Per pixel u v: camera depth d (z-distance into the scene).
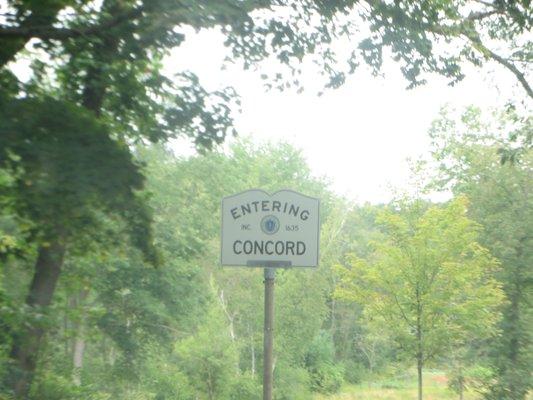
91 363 26.70
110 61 10.02
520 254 21.17
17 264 11.10
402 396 43.91
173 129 10.62
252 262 10.72
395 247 20.48
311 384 45.34
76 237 9.09
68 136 8.25
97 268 20.14
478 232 21.05
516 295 21.14
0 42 9.48
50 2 9.41
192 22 8.95
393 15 10.28
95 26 9.64
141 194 9.88
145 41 9.68
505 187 22.08
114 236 9.71
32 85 9.43
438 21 10.95
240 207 10.77
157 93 10.69
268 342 10.51
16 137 7.96
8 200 8.62
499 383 20.75
